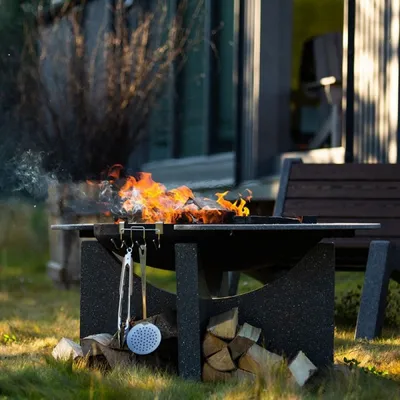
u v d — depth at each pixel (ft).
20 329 32.24
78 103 54.44
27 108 56.29
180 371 22.63
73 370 22.18
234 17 54.39
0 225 65.05
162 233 22.70
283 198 34.63
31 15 63.16
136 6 62.69
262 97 49.67
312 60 55.31
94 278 24.84
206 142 57.31
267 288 23.67
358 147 41.22
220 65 57.06
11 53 59.77
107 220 48.83
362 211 33.71
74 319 35.58
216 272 25.63
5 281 52.95
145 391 20.34
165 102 61.67
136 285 24.58
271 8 49.80
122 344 23.31
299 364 22.15
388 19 39.32
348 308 34.88
